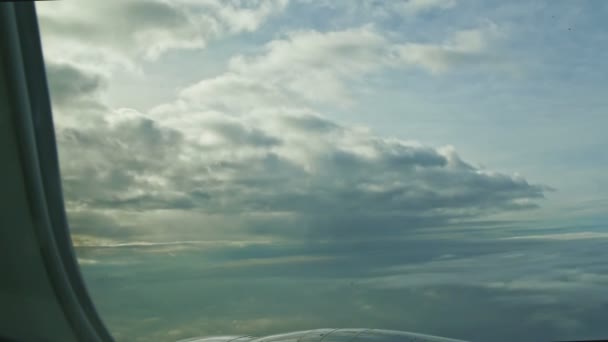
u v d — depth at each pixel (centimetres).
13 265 264
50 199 277
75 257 294
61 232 284
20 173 261
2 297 260
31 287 273
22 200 265
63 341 284
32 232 272
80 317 296
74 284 294
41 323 274
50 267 281
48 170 273
